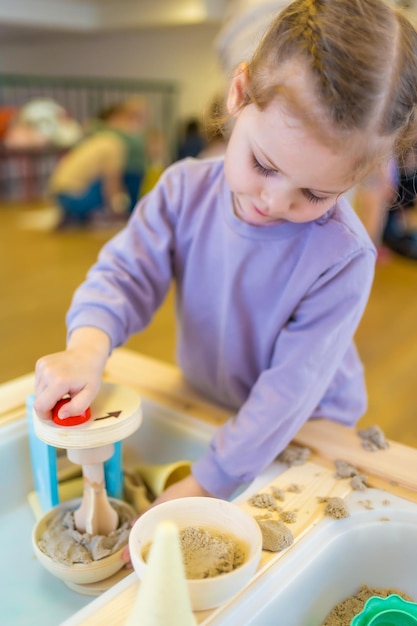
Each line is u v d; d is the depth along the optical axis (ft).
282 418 1.92
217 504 1.44
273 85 1.50
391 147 1.66
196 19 13.25
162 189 2.35
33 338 6.05
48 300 7.23
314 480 1.84
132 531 1.32
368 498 1.76
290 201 1.61
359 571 1.68
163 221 2.32
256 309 2.21
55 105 14.52
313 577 1.52
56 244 9.95
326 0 1.54
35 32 15.52
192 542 1.36
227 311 2.25
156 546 1.05
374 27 1.49
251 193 1.69
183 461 2.26
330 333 1.98
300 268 2.06
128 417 1.67
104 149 11.00
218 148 5.42
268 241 2.10
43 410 1.65
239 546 1.38
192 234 2.30
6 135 13.83
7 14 13.35
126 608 1.29
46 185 14.76
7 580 1.83
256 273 2.15
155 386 2.48
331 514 1.66
